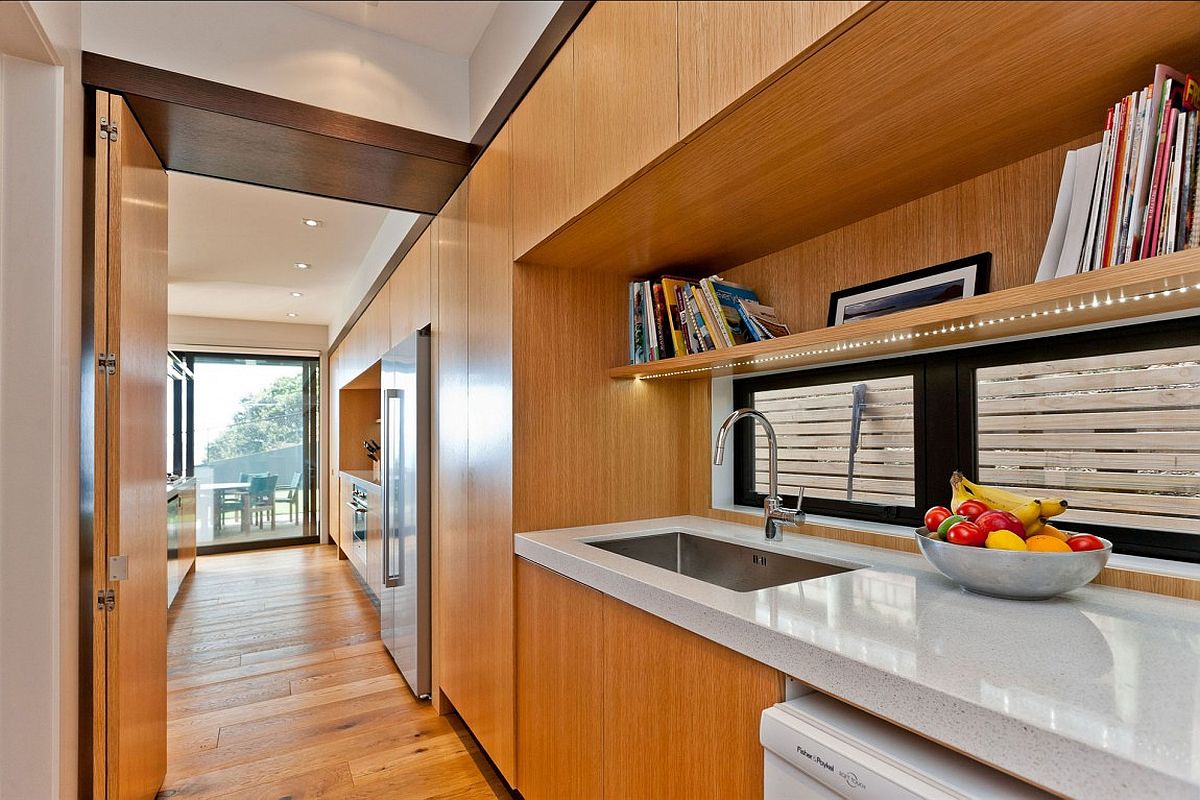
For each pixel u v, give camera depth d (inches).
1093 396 47.9
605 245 69.3
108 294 61.9
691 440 86.6
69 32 60.3
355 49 85.4
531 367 76.2
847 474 69.1
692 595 44.9
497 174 81.2
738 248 71.2
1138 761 21.7
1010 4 30.4
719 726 42.4
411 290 128.5
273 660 130.5
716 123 42.9
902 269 57.8
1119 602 40.9
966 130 44.1
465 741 95.6
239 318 268.8
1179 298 37.0
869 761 29.7
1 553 54.7
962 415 57.1
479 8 84.0
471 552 88.9
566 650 63.3
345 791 82.1
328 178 95.6
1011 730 25.3
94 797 60.1
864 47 34.3
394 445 124.7
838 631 36.2
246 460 271.7
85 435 64.3
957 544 41.9
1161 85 34.4
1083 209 39.9
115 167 63.2
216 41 74.9
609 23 55.4
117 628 62.0
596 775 57.6
